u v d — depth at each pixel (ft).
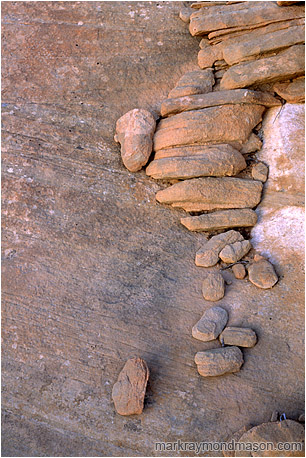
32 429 12.31
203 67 18.52
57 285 14.51
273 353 12.94
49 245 15.23
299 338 13.06
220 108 16.52
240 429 11.85
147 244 15.62
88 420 12.36
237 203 15.98
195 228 15.76
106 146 17.57
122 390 12.23
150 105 18.54
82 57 19.31
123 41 19.79
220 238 15.35
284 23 17.46
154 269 15.08
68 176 16.63
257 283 14.19
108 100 18.56
